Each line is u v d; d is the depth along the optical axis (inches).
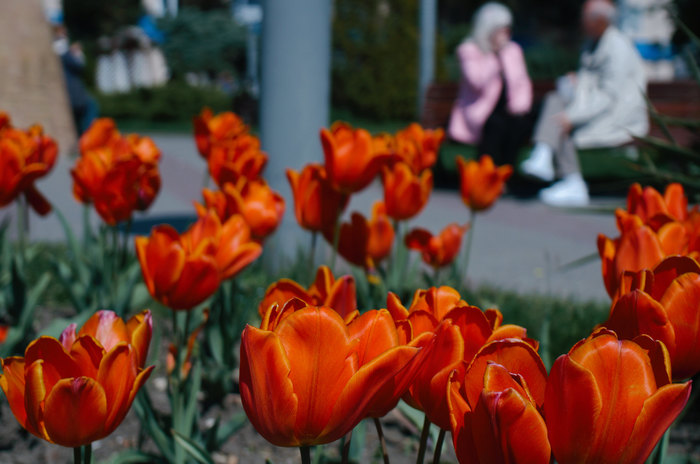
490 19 330.6
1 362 33.8
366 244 84.0
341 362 30.5
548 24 1408.7
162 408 92.1
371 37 856.9
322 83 163.9
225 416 92.0
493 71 336.5
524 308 131.3
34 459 80.1
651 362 29.7
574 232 255.3
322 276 46.0
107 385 33.3
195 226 57.1
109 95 1007.6
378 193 352.2
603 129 317.1
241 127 123.1
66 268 112.3
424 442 37.3
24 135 91.0
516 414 26.9
